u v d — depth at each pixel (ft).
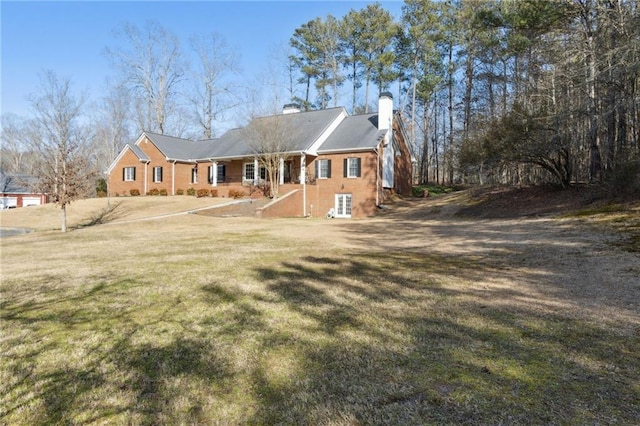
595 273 21.43
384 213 75.10
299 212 80.64
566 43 54.49
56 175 58.34
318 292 19.20
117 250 35.70
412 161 99.30
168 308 16.78
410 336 12.79
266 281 21.80
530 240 34.32
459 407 8.36
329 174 82.38
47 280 22.80
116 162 107.86
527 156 55.01
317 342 12.55
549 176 65.36
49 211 80.94
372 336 12.92
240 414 8.55
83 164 63.77
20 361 11.63
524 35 72.23
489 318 14.51
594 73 44.91
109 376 10.61
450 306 16.25
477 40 101.81
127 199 91.76
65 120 128.88
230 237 44.88
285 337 13.10
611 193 45.39
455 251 32.01
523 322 13.91
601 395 8.70
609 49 43.27
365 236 44.80
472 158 62.64
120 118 138.10
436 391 9.11
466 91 106.93
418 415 8.11
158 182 102.17
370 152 78.23
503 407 8.29
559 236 34.53
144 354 12.04
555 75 51.85
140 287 20.59
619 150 49.65
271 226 57.67
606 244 29.07
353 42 132.05
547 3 57.41
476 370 10.15
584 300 16.55
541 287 19.12
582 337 12.30
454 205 67.87
